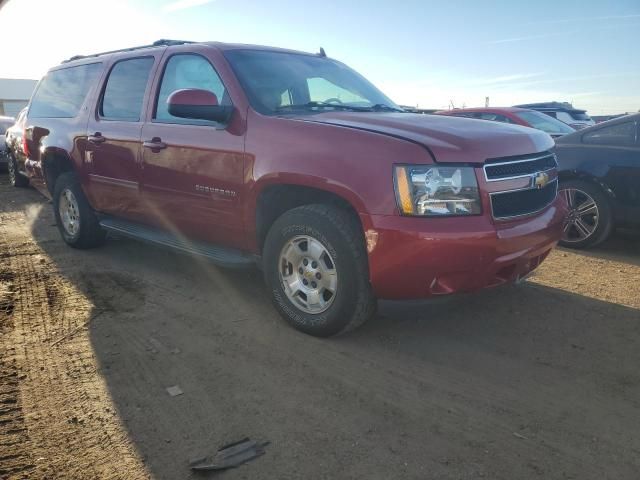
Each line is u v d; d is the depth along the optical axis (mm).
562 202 3840
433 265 2967
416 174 2965
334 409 2756
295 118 3547
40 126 6004
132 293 4414
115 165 4777
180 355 3336
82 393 2898
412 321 3834
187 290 4484
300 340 3545
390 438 2518
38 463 2332
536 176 3408
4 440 2480
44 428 2586
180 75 4324
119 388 2953
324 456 2395
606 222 5582
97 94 5172
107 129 4840
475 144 3129
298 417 2688
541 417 2680
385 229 2990
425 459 2369
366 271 3248
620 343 3490
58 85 6012
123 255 5559
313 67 4539
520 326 3754
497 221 3119
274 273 3641
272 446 2461
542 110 12836
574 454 2402
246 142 3627
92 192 5211
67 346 3453
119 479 2246
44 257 5504
